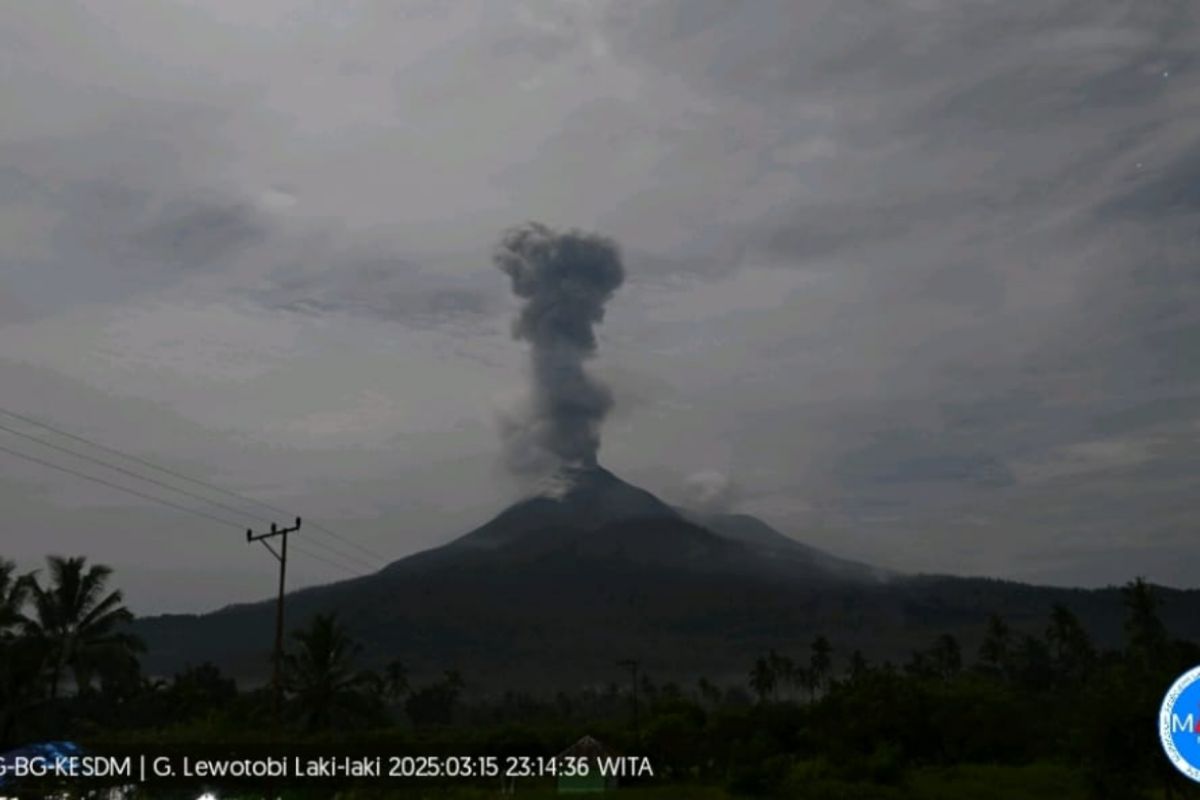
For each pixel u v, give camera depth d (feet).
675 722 189.16
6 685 156.66
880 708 199.93
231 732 118.11
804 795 149.59
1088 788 102.37
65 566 164.76
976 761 195.93
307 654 204.13
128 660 165.58
